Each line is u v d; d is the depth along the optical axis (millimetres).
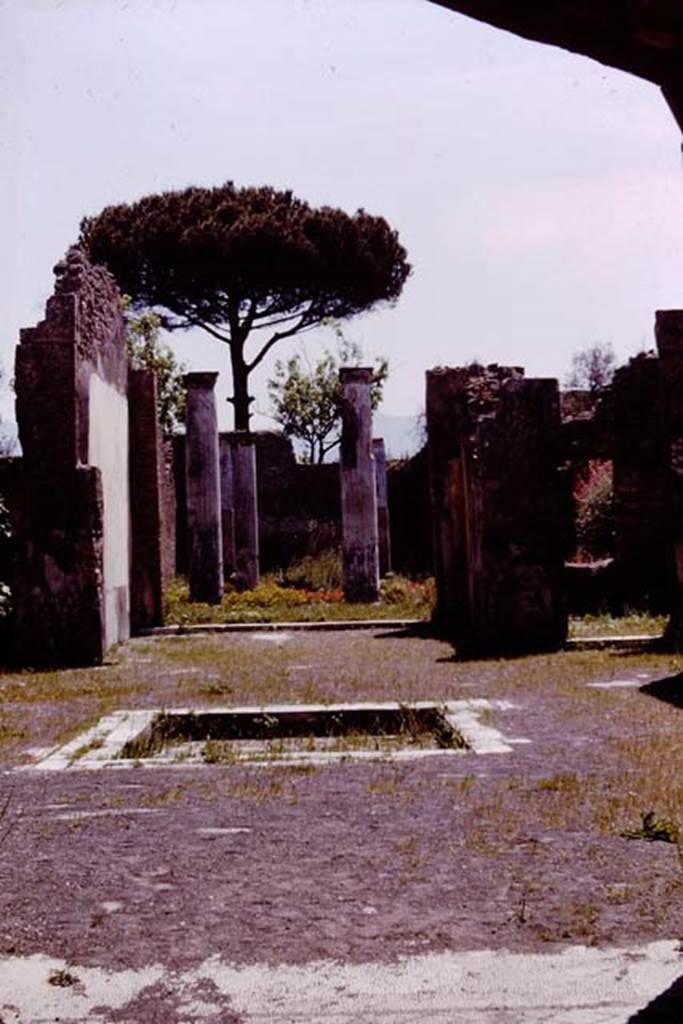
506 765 8008
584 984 4098
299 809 6859
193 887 5344
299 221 38938
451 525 20438
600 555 23719
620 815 6445
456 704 10836
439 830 6266
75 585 16297
